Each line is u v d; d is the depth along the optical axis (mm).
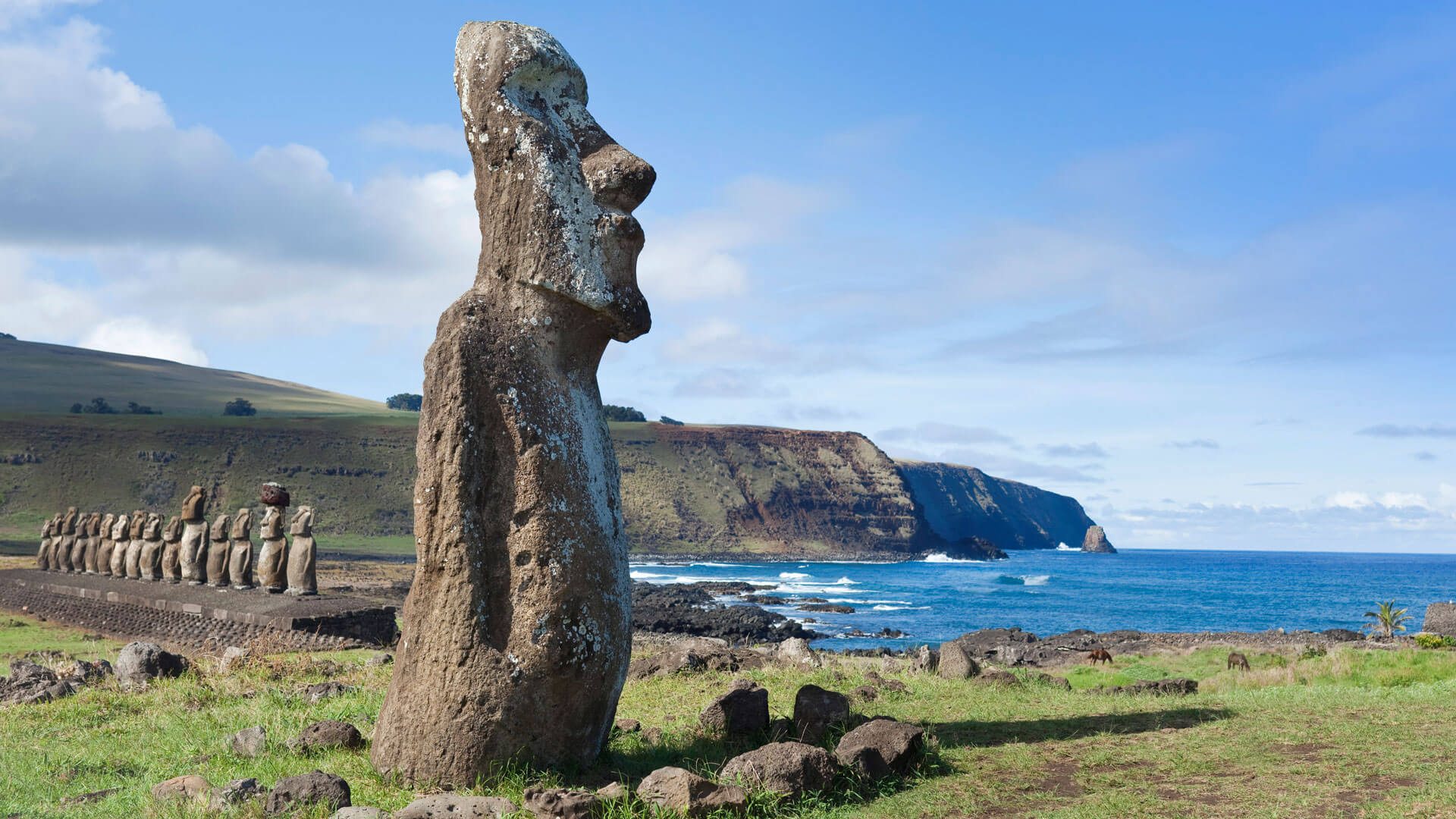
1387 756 8211
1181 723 10398
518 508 7949
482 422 8039
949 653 15922
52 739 10250
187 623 23406
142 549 29188
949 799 7523
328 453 112938
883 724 8570
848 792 7605
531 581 7859
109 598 27172
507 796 7340
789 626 49312
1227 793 7328
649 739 9609
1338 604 77500
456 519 7871
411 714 7805
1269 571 162125
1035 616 63000
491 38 8633
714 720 9594
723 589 77125
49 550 36250
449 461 7926
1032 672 17328
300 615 20688
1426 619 30094
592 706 8086
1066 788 7824
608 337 8789
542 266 8234
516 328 8242
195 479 102188
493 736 7672
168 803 7199
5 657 20031
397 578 64250
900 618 59625
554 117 8695
